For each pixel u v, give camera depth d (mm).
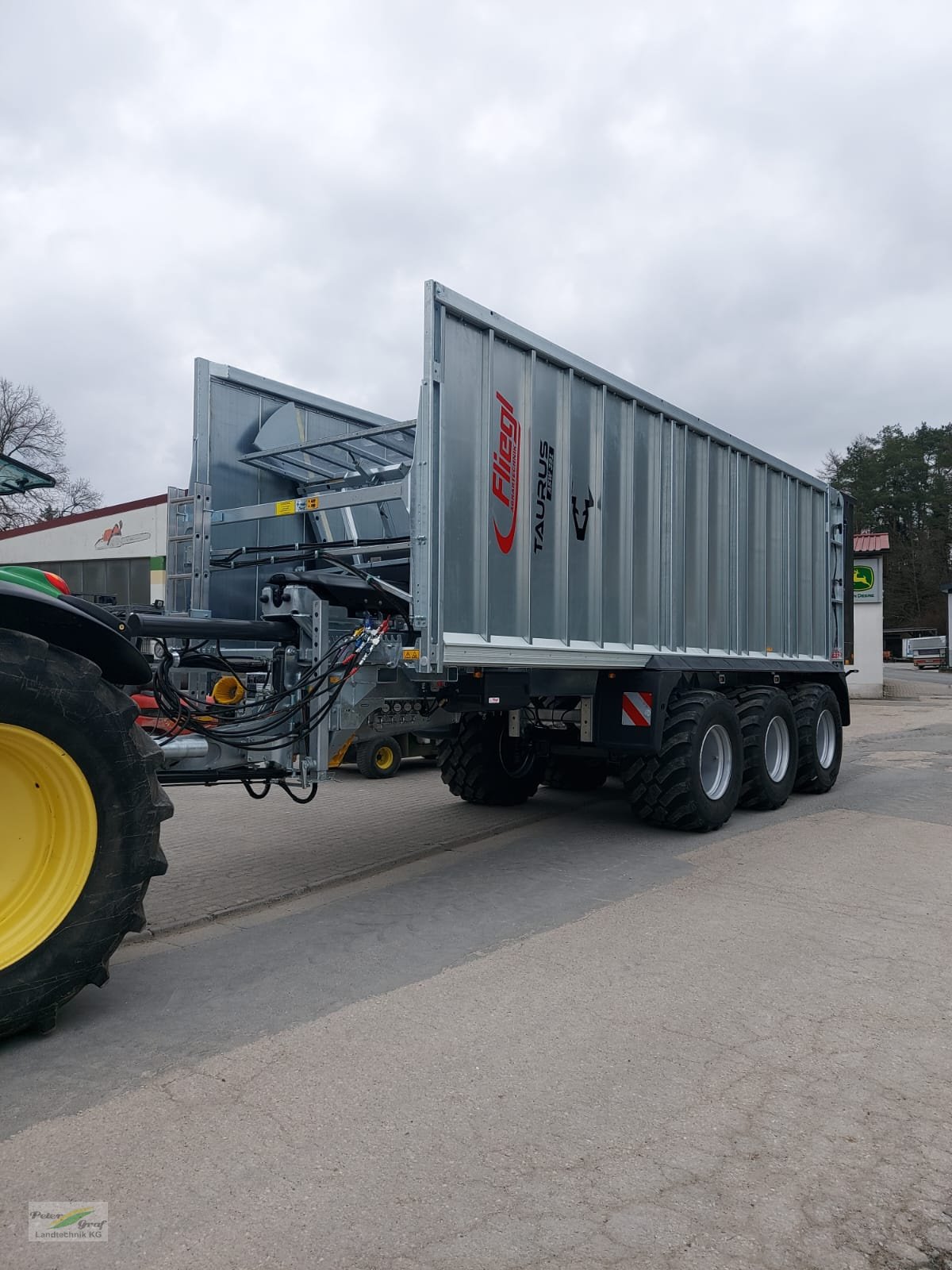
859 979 4047
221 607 6461
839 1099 2975
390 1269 2139
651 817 7039
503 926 4797
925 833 7211
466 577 5211
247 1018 3607
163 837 6926
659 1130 2773
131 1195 2426
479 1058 3252
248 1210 2359
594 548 6305
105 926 3402
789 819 7809
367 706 5273
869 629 23875
